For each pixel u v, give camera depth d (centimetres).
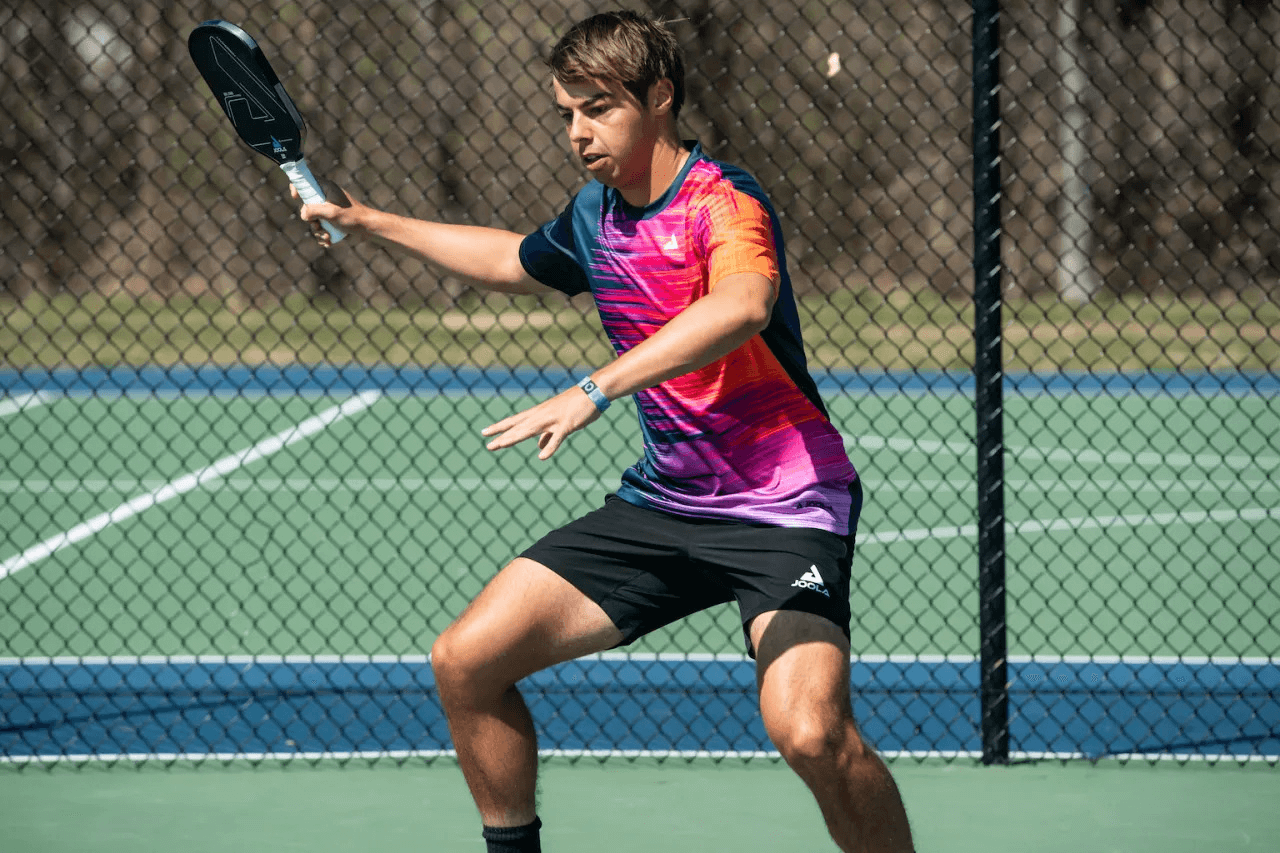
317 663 2314
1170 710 2048
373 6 7044
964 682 2189
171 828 1644
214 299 7275
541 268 1320
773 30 7181
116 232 7300
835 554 1178
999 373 1830
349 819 1672
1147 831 1622
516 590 1209
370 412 5350
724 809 1702
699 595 1259
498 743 1227
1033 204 7606
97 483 4119
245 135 1349
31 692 2139
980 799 1730
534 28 7088
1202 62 7506
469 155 7050
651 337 1052
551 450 1026
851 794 1105
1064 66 7575
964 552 3234
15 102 7106
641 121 1157
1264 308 7012
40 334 6638
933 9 7331
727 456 1205
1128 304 7262
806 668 1112
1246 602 2727
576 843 1598
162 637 2542
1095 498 3859
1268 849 1567
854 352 6381
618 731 1986
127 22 7144
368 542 3359
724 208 1149
